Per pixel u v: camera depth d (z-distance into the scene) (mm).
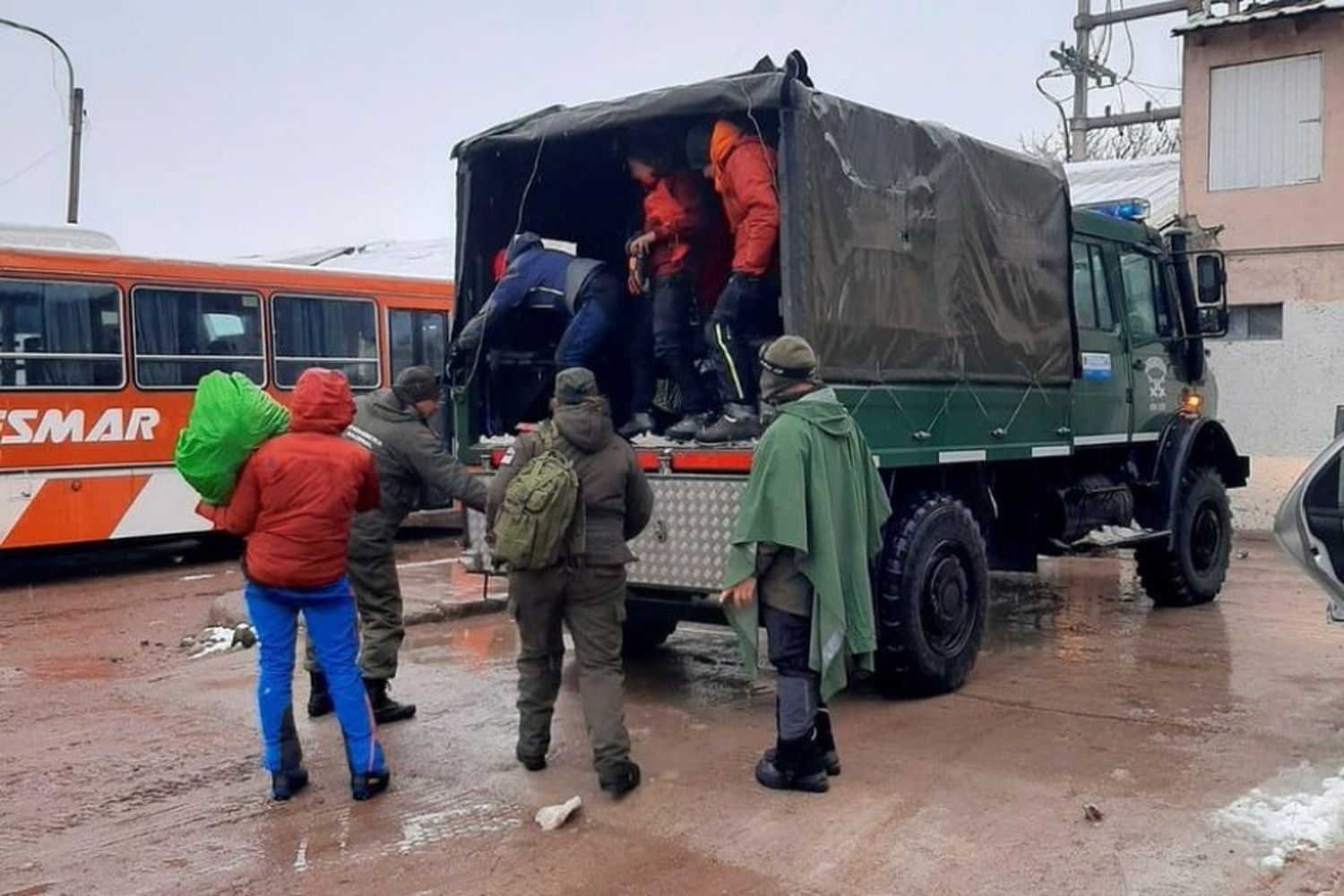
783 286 5840
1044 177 7832
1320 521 5602
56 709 6801
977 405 7102
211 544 13844
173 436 12336
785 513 4871
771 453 4934
